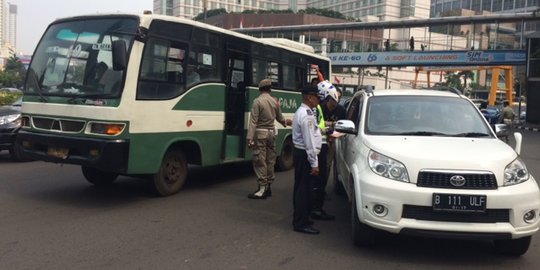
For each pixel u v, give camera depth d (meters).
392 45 54.88
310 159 5.84
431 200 4.71
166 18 7.41
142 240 5.52
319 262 4.96
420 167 4.83
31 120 7.50
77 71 7.18
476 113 6.31
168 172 7.82
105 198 7.58
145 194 7.93
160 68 7.34
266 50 10.15
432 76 81.31
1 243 5.29
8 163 10.87
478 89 82.81
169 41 7.50
